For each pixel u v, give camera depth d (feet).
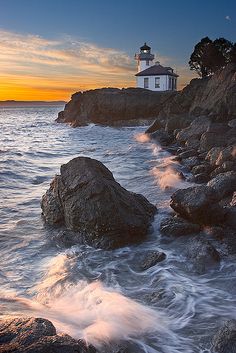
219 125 88.94
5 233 37.06
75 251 31.94
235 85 119.03
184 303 23.20
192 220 34.55
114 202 33.40
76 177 36.11
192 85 162.81
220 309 22.57
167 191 51.96
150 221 36.81
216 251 28.99
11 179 64.49
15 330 15.66
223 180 43.42
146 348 18.69
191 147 85.76
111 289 25.31
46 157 92.58
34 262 30.37
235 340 17.52
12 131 189.16
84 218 33.50
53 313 21.97
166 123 124.26
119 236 32.73
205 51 205.77
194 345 18.99
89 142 126.00
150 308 22.66
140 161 80.18
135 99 191.62
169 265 28.37
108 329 20.03
